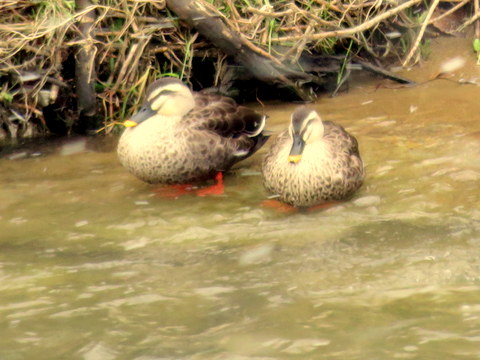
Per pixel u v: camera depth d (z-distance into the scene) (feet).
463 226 31.19
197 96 38.47
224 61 45.83
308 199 33.86
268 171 34.68
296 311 25.76
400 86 47.24
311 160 33.68
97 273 28.91
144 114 36.32
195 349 23.90
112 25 43.11
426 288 26.84
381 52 50.34
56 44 41.88
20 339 24.80
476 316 25.00
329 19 47.83
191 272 28.76
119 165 39.40
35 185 37.29
